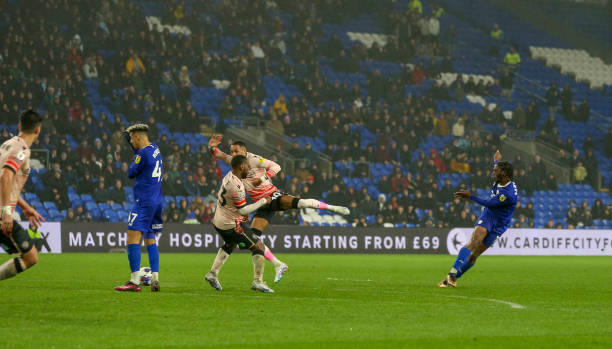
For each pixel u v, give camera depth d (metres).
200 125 38.16
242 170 11.74
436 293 12.22
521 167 40.53
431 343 6.90
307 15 47.50
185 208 31.30
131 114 35.62
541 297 11.76
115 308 9.30
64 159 31.84
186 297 10.79
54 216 30.75
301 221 34.22
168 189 33.25
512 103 49.53
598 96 53.72
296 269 19.84
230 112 38.69
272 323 8.12
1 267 9.27
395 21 51.44
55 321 8.13
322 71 46.34
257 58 44.00
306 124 39.47
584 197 42.72
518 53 56.03
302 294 11.65
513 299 11.33
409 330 7.71
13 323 7.96
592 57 58.59
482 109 47.41
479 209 37.94
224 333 7.39
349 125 41.44
